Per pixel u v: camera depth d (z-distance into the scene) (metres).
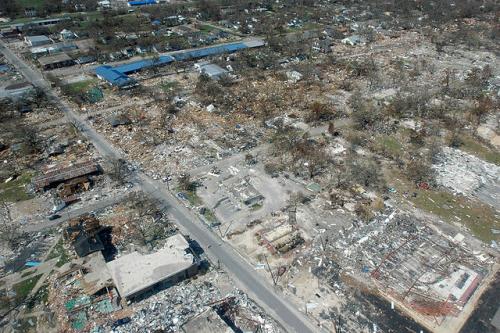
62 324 33.78
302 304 35.97
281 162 57.84
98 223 43.31
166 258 38.69
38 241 42.88
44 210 47.62
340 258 41.09
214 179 53.84
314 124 69.00
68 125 68.38
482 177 55.22
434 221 46.66
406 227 45.41
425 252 42.00
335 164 57.34
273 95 79.88
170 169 56.09
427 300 36.53
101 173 55.03
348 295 36.97
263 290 37.28
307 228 45.12
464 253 42.03
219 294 36.69
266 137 64.75
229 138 64.38
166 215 46.84
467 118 71.25
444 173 55.88
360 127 68.19
